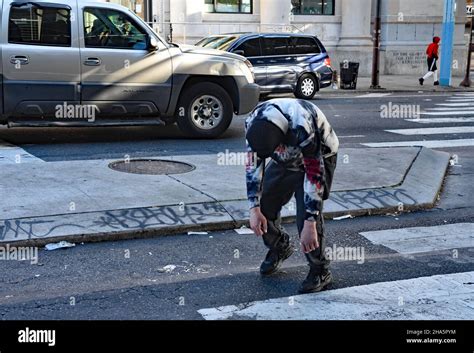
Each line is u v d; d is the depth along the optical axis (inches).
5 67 359.3
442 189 323.6
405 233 244.2
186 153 362.9
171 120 414.6
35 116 373.4
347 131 491.2
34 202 244.5
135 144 391.9
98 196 256.4
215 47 685.3
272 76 684.7
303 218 173.5
